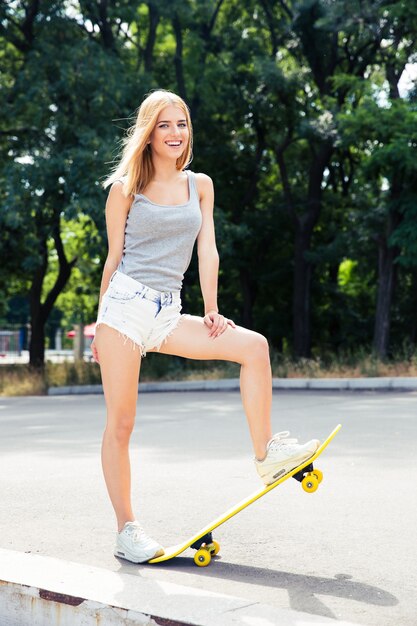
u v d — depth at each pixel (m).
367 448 6.72
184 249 3.50
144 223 3.45
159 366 19.16
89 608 2.64
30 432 8.72
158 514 4.40
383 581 3.15
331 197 26.80
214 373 17.36
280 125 23.23
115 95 19.59
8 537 3.96
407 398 11.94
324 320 27.64
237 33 22.95
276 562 3.43
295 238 23.84
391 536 3.86
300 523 4.14
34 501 4.85
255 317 27.61
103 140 18.72
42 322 26.66
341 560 3.45
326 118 20.23
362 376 15.86
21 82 20.42
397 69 21.00
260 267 26.09
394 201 18.20
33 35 22.41
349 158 26.19
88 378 19.64
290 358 19.41
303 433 7.84
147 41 23.00
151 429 8.58
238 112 23.03
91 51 19.92
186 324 3.47
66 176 18.81
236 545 3.72
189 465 6.06
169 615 2.49
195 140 23.53
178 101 3.49
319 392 13.88
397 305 25.91
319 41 22.19
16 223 19.08
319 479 3.35
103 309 3.49
